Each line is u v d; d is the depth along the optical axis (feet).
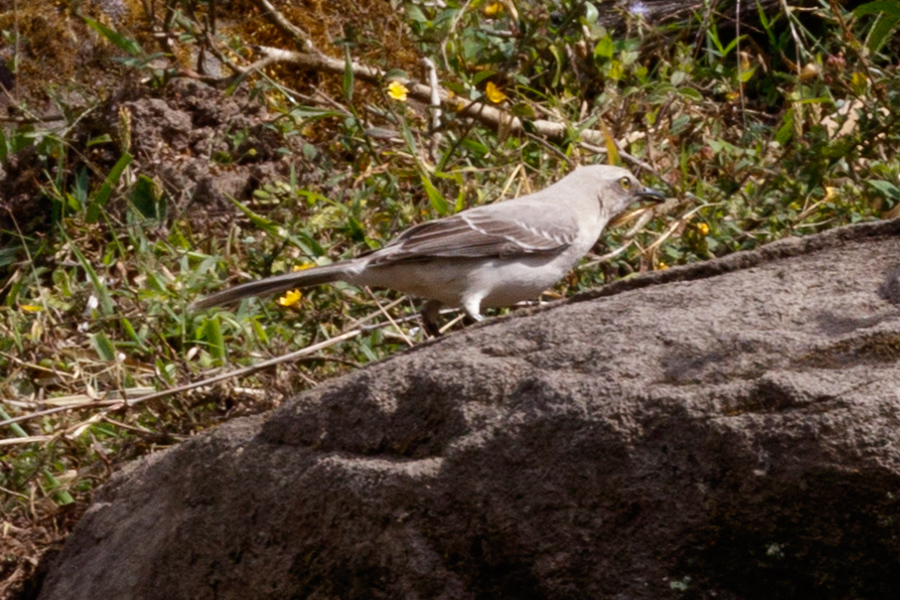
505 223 33.68
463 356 20.65
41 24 48.80
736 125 47.14
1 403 32.24
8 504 29.73
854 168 39.04
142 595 22.81
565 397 18.61
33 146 45.65
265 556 20.99
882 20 45.24
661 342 19.26
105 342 35.09
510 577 18.58
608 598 17.72
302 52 45.52
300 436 21.44
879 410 16.44
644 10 52.54
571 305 22.40
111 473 28.27
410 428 20.29
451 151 40.91
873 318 18.79
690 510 17.21
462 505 18.83
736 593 17.21
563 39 44.68
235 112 45.85
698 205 39.37
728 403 17.40
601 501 17.84
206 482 22.45
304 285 32.35
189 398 32.63
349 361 33.40
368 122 46.32
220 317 36.94
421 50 44.96
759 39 53.93
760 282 21.04
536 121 44.98
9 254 41.27
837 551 16.48
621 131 44.19
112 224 42.42
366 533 19.51
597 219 36.22
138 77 45.60
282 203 40.42
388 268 32.73
